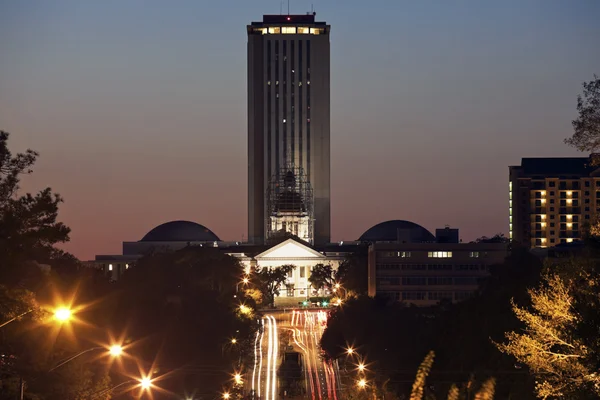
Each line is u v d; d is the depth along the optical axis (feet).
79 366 410.93
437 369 552.82
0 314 355.56
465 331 560.61
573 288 326.44
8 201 371.56
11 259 366.22
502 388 418.10
